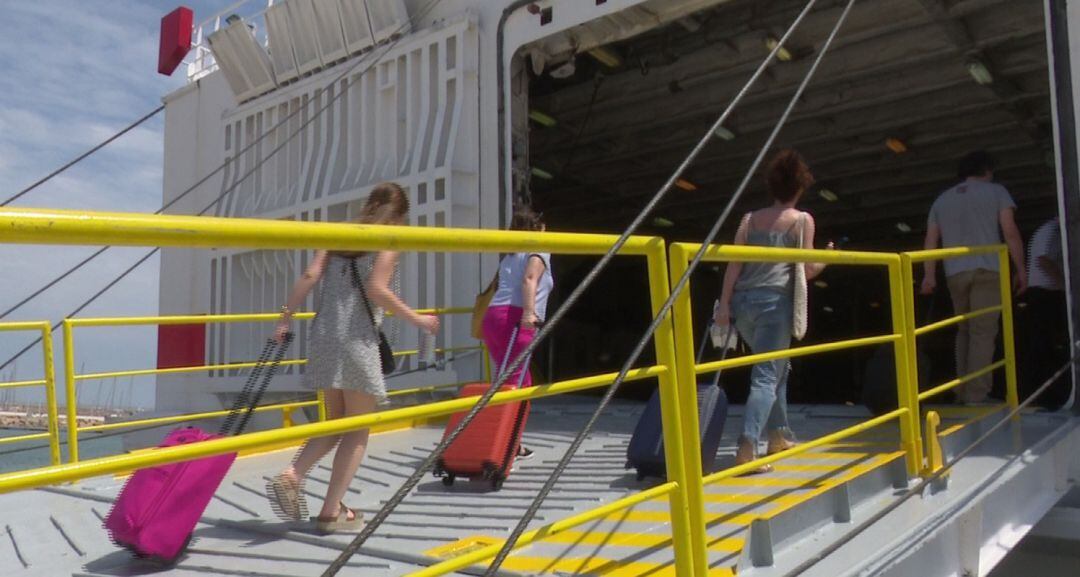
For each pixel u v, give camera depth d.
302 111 10.61
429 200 8.97
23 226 1.46
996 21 8.18
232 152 11.45
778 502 3.76
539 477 4.84
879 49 9.04
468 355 8.73
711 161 12.32
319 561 3.38
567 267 15.13
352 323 3.78
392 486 4.89
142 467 1.70
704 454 4.25
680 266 2.88
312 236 1.86
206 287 11.41
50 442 5.60
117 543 3.46
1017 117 10.03
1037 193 13.56
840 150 11.63
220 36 11.31
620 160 12.28
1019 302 8.02
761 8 8.90
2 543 4.10
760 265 4.52
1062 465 5.02
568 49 8.91
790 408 7.44
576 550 3.29
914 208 14.41
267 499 4.69
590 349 15.35
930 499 3.93
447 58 9.22
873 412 5.95
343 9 10.07
